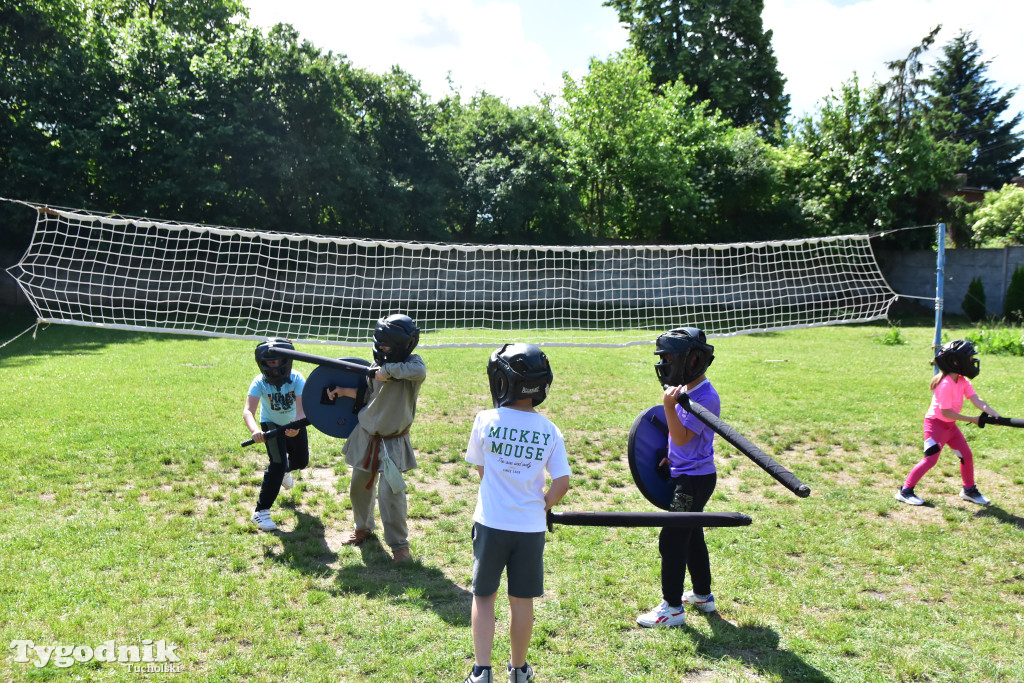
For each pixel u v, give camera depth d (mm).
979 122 50250
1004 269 23188
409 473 6531
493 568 3082
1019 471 6664
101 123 17516
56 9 19250
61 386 9438
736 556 4766
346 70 22562
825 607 4066
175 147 18031
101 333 15828
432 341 15523
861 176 25438
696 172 27016
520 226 25016
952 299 24312
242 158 19844
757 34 34031
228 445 7008
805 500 5945
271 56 19812
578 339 16953
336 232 22578
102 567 4328
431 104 24859
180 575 4246
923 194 25562
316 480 6281
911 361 13688
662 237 27828
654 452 3867
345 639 3607
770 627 3818
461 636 3639
